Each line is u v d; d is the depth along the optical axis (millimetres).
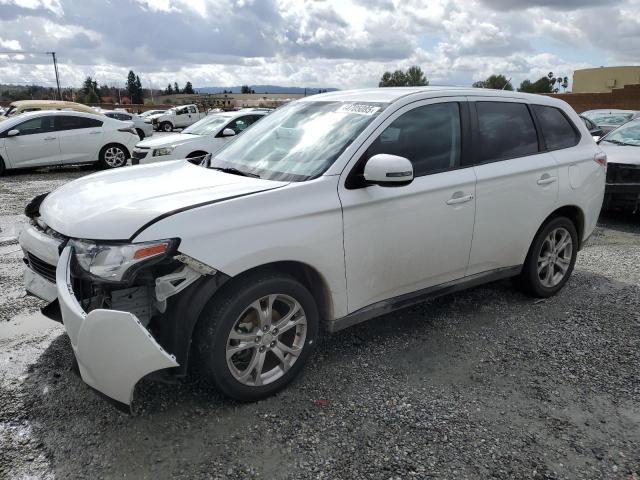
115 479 2480
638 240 6832
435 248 3693
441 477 2525
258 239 2846
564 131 4680
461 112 3896
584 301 4672
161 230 2623
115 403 2633
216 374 2861
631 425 2938
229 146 4129
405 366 3537
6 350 3660
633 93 30172
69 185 3539
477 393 3227
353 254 3268
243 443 2742
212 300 2836
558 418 2990
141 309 2801
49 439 2744
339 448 2717
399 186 3139
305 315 3166
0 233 6887
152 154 10367
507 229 4129
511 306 4543
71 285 2645
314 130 3660
